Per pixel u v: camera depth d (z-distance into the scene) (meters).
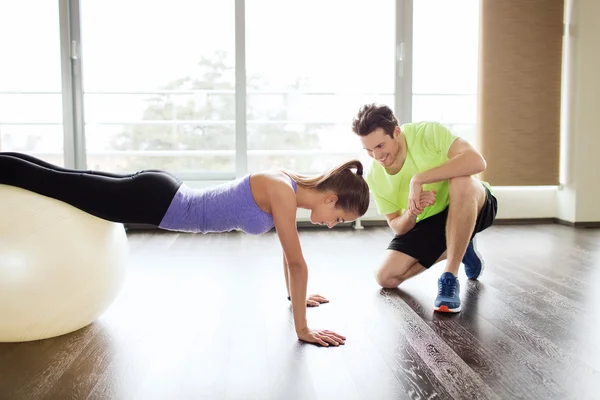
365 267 2.64
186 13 4.55
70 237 1.60
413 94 4.20
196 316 1.92
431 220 2.21
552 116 3.83
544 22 3.77
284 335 1.72
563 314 1.93
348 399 1.29
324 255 2.92
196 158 5.34
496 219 4.00
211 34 4.60
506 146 3.81
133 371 1.46
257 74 4.89
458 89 4.35
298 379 1.40
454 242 1.99
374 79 4.41
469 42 4.29
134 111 4.58
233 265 2.70
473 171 1.98
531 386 1.36
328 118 4.54
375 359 1.53
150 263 2.74
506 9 3.73
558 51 3.80
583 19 3.74
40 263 1.55
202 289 2.26
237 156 3.80
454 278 1.97
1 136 4.39
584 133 3.80
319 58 4.41
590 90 3.78
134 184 1.64
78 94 3.68
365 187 1.73
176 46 4.58
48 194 1.60
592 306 2.02
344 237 3.46
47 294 1.58
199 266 2.68
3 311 1.55
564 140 3.93
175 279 2.42
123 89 4.54
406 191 2.20
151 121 4.32
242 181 1.71
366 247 3.13
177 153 4.39
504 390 1.34
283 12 4.36
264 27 4.37
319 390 1.34
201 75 5.30
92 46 4.43
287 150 4.51
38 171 1.61
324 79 4.44
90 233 1.65
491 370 1.46
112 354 1.57
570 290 2.23
